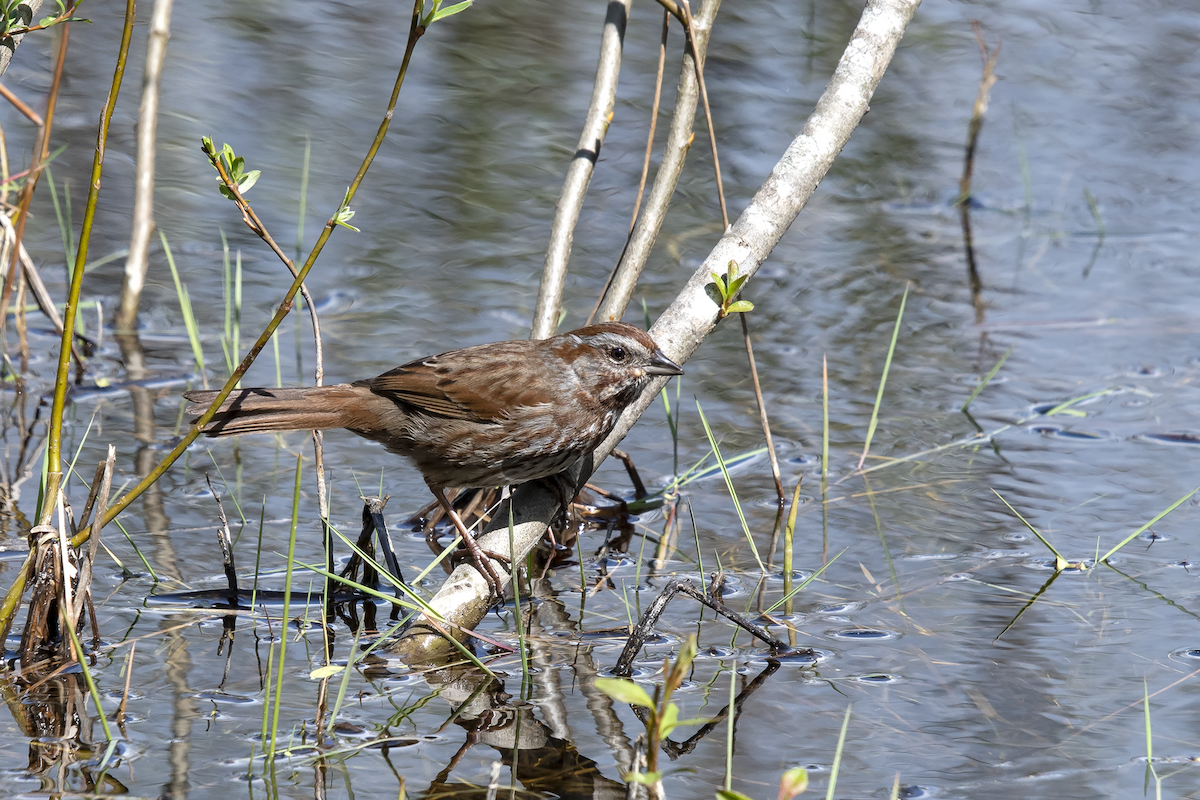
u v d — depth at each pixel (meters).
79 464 10.62
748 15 22.20
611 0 10.40
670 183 10.00
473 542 8.46
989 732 7.00
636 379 8.79
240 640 8.02
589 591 9.09
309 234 15.69
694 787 6.50
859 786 6.47
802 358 13.53
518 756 6.78
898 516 10.14
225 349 12.52
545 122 18.84
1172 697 7.32
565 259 10.48
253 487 10.41
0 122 17.03
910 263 16.08
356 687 7.50
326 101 18.86
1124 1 23.12
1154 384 12.77
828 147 9.53
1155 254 16.23
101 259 14.98
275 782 6.39
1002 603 8.67
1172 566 9.20
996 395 12.58
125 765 6.47
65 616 7.45
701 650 8.10
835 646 8.11
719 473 11.17
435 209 16.52
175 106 18.16
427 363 8.69
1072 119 19.62
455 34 21.33
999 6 22.84
